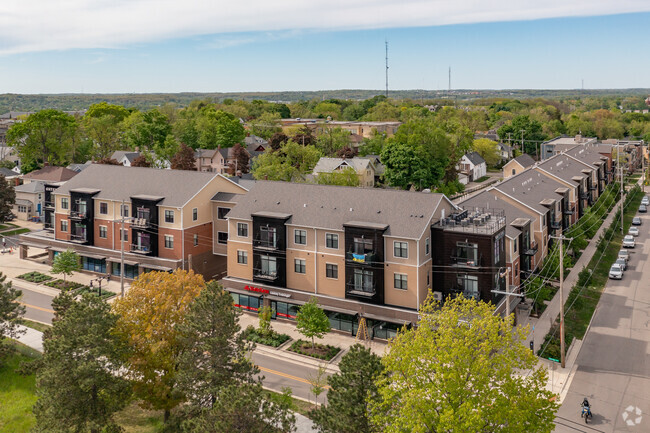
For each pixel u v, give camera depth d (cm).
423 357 3198
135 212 7112
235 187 7569
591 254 8019
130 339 3847
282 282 6000
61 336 3609
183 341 3678
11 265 7800
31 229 9662
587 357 4981
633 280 7025
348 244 5556
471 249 5309
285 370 4859
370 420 3002
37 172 10725
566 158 10831
